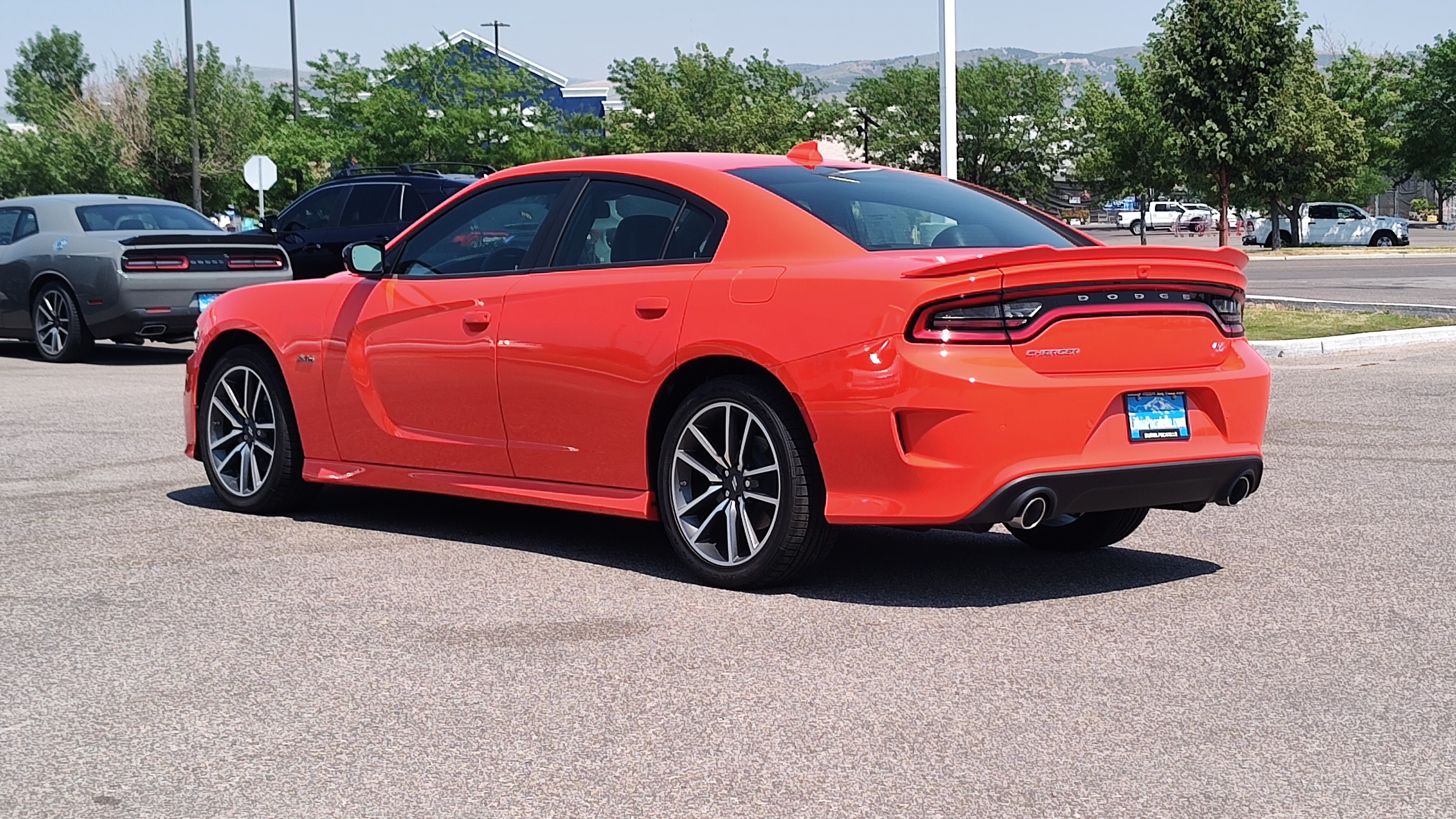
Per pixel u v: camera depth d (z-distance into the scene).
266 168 25.70
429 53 32.09
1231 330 5.16
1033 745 3.55
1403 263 34.31
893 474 4.68
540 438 5.61
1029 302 4.67
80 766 3.49
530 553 5.81
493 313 5.73
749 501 5.11
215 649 4.46
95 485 7.49
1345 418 9.47
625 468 5.37
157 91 35.12
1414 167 51.91
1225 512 6.59
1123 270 4.80
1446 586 5.14
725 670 4.18
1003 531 6.32
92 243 14.53
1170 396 4.93
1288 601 4.95
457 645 4.47
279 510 6.70
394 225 16.19
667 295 5.21
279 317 6.56
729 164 5.57
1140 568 5.51
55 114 35.44
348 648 4.45
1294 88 35.16
